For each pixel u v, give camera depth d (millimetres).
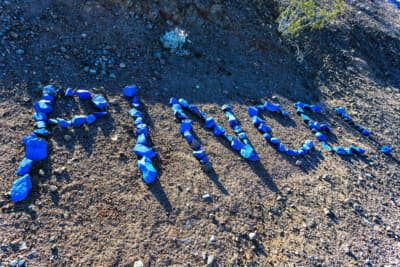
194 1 5414
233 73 5195
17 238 2320
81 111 3461
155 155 3340
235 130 4141
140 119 3598
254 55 5809
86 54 4137
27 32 3914
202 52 5176
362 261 3109
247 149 3797
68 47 4074
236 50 5641
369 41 8555
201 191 3182
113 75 4066
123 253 2471
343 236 3314
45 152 2879
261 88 5277
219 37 5578
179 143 3611
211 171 3447
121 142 3330
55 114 3299
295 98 5551
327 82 6480
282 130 4609
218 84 4832
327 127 5055
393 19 10945
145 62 4488
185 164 3389
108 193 2830
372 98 6594
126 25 4680
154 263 2486
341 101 6133
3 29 3764
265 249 2920
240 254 2793
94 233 2527
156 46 4777
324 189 3855
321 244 3139
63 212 2574
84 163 2980
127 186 2949
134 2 4801
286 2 6969
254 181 3572
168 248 2617
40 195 2617
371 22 9391
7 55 3594
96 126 3371
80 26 4320
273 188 3607
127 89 3865
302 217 3371
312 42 7215
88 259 2361
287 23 6395
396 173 4730
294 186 3742
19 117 3109
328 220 3447
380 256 3238
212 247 2750
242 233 2969
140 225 2693
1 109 3102
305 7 6438
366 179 4320
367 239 3381
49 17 4160
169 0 5148
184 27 5285
